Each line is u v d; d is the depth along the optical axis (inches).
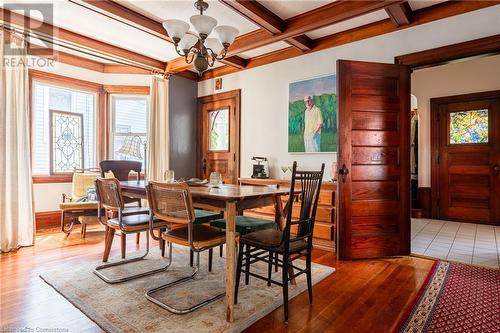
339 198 119.8
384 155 124.7
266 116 174.2
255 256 87.6
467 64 200.4
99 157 191.5
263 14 120.0
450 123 207.5
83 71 184.1
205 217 115.0
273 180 154.2
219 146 199.9
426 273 105.3
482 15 109.5
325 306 80.3
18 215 129.9
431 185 213.2
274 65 170.6
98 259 114.4
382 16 128.0
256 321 72.3
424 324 71.3
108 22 134.8
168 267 106.5
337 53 145.5
